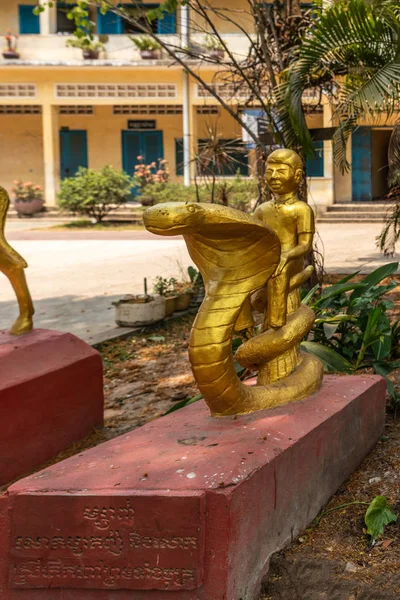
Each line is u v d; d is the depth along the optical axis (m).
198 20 22.45
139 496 2.65
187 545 2.62
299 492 3.15
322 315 5.79
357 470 3.78
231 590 2.64
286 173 3.56
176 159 26.50
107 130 26.66
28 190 25.14
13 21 25.48
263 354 3.55
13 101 24.56
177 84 23.77
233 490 2.64
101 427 5.34
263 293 3.62
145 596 2.68
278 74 8.52
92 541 2.70
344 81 8.47
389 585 2.79
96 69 23.80
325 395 3.68
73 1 9.37
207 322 3.18
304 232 3.55
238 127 24.88
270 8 8.42
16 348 4.87
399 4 6.58
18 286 5.15
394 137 8.20
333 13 6.57
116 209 23.50
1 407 4.52
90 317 8.98
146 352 7.43
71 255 15.38
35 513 2.74
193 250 3.23
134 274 12.36
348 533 3.18
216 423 3.28
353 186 22.88
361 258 12.98
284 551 3.01
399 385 5.14
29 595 2.76
